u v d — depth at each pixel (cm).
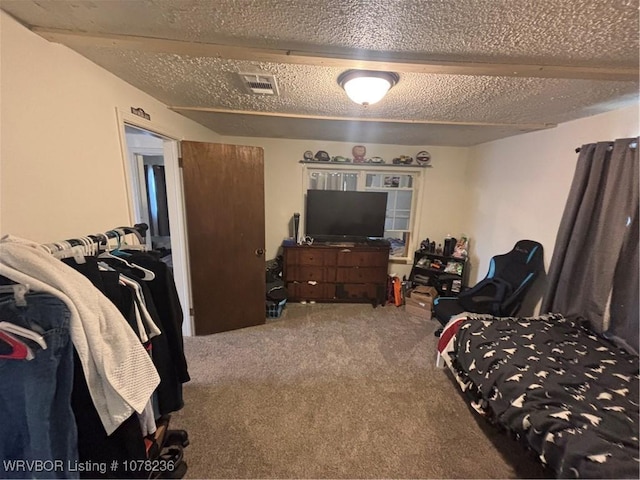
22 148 101
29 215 105
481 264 345
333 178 390
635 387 145
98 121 142
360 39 111
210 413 181
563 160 233
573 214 210
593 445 112
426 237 400
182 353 137
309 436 166
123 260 120
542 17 93
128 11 95
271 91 178
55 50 115
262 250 291
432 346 266
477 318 223
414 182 391
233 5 91
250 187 274
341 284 355
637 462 103
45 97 110
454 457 155
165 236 491
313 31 107
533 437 130
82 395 86
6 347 72
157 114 203
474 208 362
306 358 243
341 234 366
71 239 114
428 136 314
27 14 96
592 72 129
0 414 76
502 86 158
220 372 222
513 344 183
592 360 167
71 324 76
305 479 142
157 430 138
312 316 325
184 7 93
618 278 184
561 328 202
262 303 301
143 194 375
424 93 172
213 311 280
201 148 247
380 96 157
